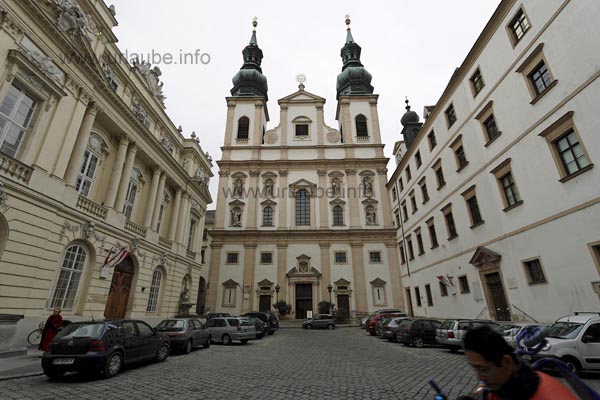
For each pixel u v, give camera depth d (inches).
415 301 1176.2
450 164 856.9
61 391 272.2
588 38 454.6
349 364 415.5
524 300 577.6
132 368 381.1
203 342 582.2
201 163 1187.9
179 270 980.6
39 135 488.4
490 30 670.5
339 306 1380.4
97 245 612.1
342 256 1455.5
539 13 542.3
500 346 68.7
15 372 328.8
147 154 810.2
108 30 667.4
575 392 66.9
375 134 1706.4
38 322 465.1
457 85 810.8
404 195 1301.7
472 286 751.7
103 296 623.2
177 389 284.4
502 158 641.0
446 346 577.0
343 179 1608.0
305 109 1777.8
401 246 1371.8
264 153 1673.2
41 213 479.5
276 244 1471.5
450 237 855.1
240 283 1402.6
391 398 257.4
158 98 923.4
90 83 592.4
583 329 330.3
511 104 613.6
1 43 427.2
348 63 2044.8
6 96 446.3
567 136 494.3
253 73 1908.2
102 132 676.1
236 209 1544.0
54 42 509.7
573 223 477.1
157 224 911.7
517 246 598.2
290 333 959.0
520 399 63.9
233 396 263.3
